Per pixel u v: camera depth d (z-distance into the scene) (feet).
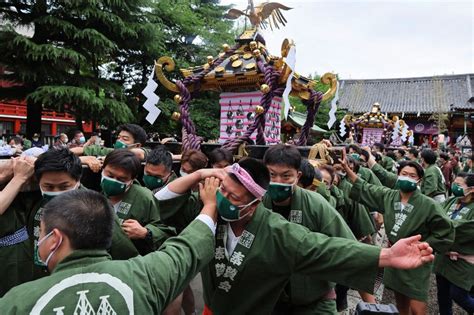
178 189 8.55
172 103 58.13
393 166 32.42
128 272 5.25
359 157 22.98
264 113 13.24
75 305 4.73
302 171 11.21
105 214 5.58
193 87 16.03
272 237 7.63
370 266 6.59
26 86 50.96
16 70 47.21
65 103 48.67
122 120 51.44
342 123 55.01
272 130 16.11
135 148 13.87
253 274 7.75
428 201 13.62
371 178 19.60
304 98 16.79
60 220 5.27
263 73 13.33
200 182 8.41
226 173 7.27
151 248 9.37
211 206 7.35
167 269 5.69
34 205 9.09
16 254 8.73
